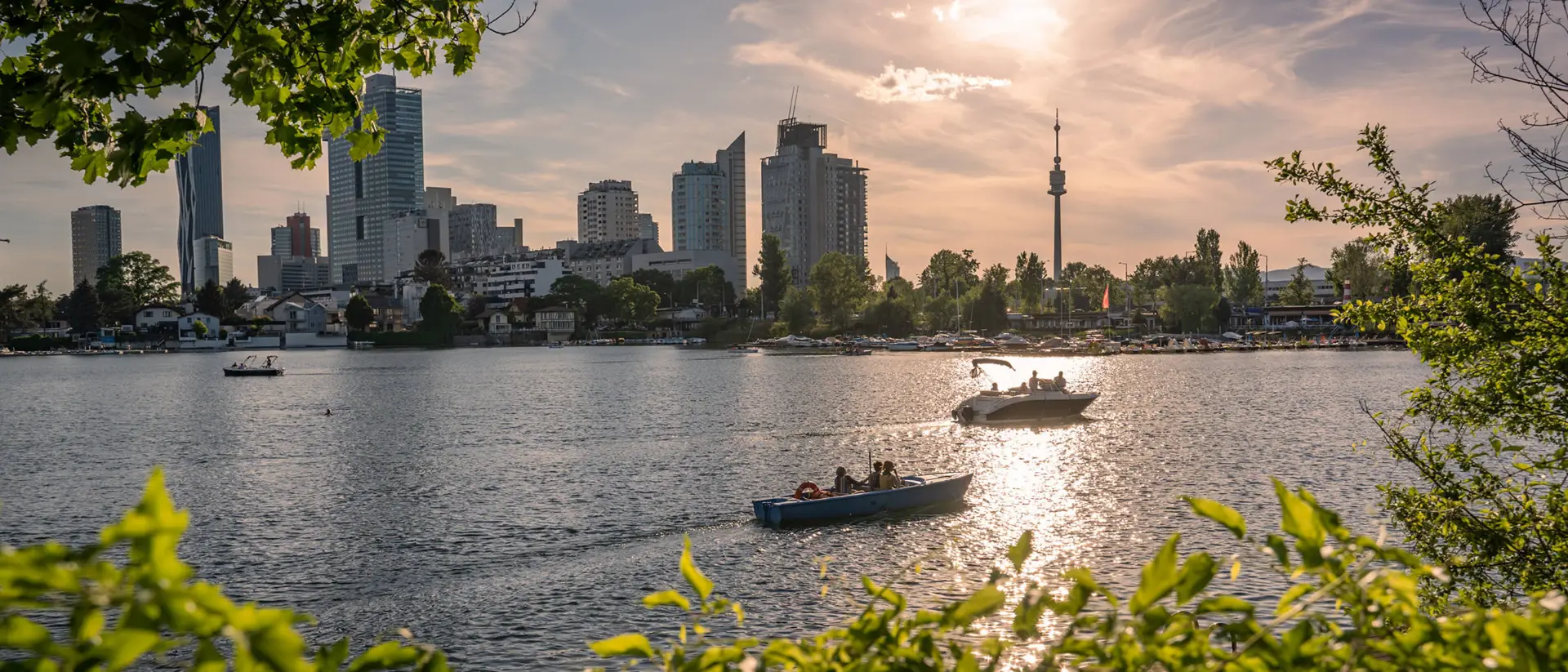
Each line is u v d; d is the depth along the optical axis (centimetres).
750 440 5219
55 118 630
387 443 5269
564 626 2178
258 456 4869
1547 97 927
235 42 663
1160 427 5550
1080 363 13125
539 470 4259
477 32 773
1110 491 3578
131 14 566
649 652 396
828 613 2234
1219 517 338
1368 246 1257
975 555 2675
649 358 16462
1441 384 1233
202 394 9325
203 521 3272
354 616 2275
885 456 4638
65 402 8544
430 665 351
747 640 388
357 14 728
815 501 3134
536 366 13962
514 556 2759
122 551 2652
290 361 16725
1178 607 338
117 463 4691
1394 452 1291
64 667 238
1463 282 1166
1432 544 1212
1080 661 352
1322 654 339
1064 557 2631
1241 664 337
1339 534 333
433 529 3103
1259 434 5144
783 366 13262
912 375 10988
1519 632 322
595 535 2986
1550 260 1148
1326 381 9125
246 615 247
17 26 626
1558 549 1117
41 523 3409
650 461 4494
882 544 2827
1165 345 17088
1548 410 1148
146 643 238
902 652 379
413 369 13400
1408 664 326
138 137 660
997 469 4206
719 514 3259
